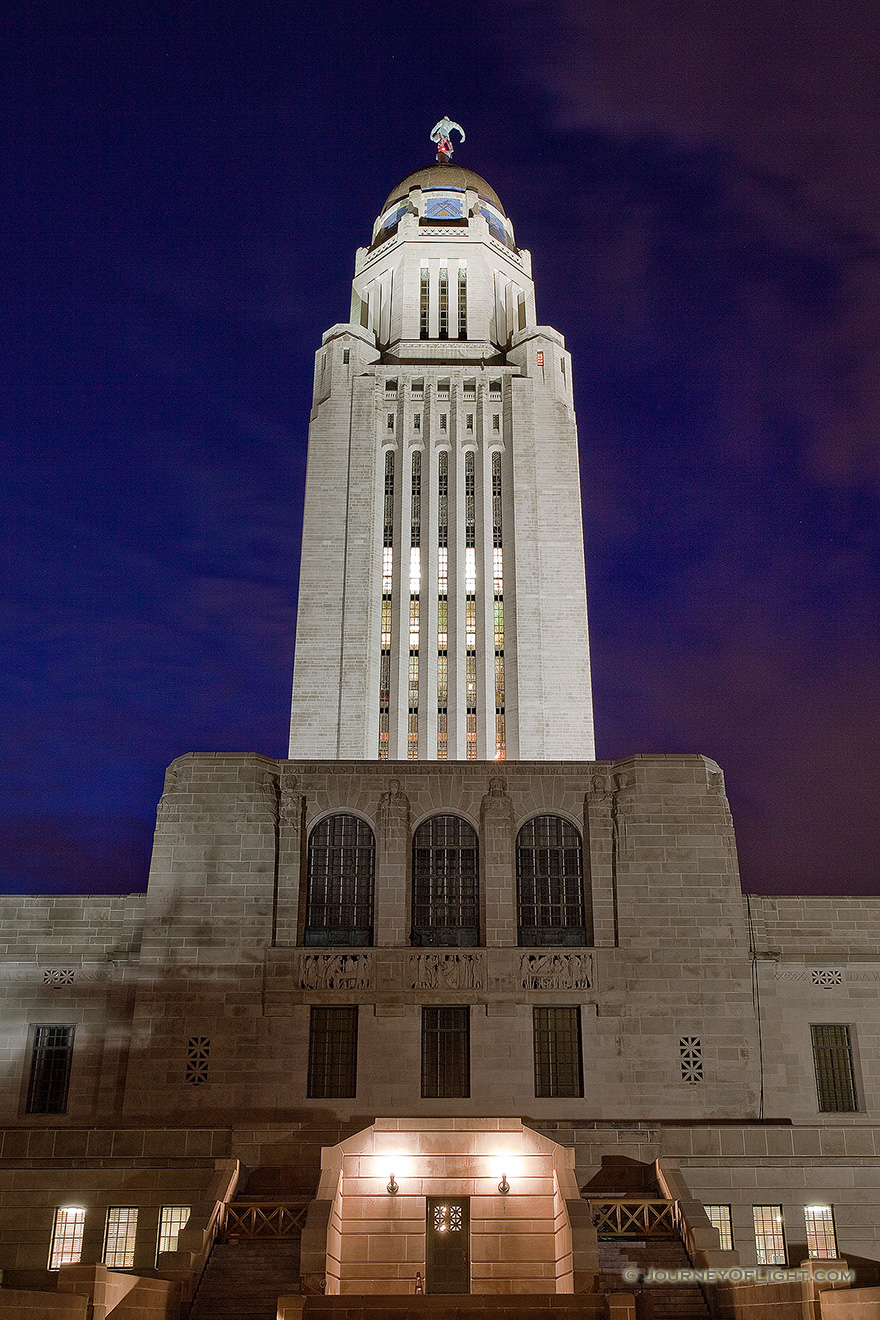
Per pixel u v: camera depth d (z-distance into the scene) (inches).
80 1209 1503.4
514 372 3467.0
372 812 1895.9
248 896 1838.1
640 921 1831.9
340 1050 1761.8
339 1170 1392.7
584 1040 1763.0
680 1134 1592.0
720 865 1866.4
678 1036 1771.7
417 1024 1761.8
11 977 1870.1
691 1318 1275.8
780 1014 1830.7
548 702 3090.6
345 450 3351.4
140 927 1899.6
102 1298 1101.1
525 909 1861.5
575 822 1905.8
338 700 3058.6
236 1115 1713.8
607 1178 1566.2
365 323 3855.8
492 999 1776.6
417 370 3479.3
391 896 1840.6
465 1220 1402.6
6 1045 1834.4
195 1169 1517.0
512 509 3294.8
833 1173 1561.3
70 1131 1578.5
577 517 3292.3
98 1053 1828.2
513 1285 1374.3
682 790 1902.1
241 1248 1362.0
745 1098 1743.4
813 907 1900.8
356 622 3139.8
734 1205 1545.3
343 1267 1374.3
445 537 3312.0
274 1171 1563.7
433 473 3356.3
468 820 1907.0
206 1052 1748.3
